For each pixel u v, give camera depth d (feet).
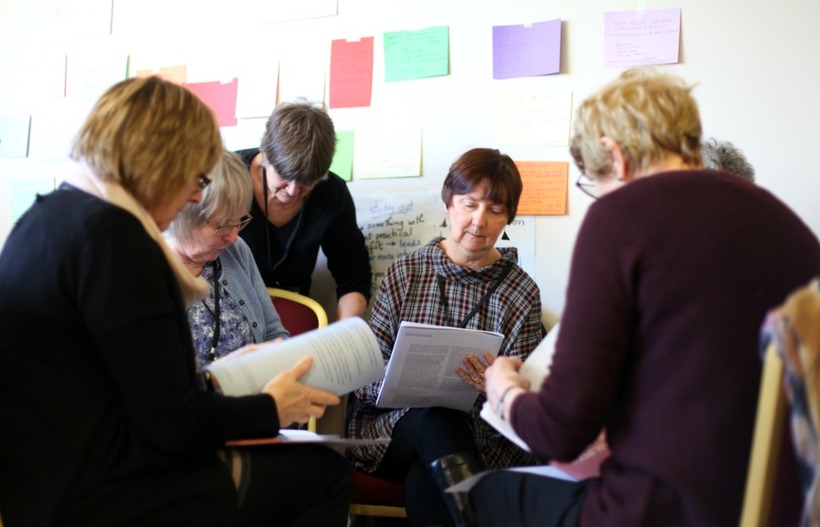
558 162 6.55
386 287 5.96
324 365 4.15
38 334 3.30
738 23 6.15
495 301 5.77
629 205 3.15
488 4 6.69
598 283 3.11
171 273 3.59
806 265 3.11
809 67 6.03
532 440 3.32
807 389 2.44
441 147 6.86
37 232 3.41
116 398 3.48
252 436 3.76
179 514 3.57
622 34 6.36
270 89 7.31
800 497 3.00
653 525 3.06
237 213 4.87
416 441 5.28
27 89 8.21
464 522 4.14
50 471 3.30
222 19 7.50
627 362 3.24
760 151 6.15
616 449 3.26
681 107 3.41
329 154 5.89
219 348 5.25
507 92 6.65
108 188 3.50
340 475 4.38
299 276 6.79
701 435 3.00
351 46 7.09
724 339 2.99
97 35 7.93
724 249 3.02
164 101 3.60
